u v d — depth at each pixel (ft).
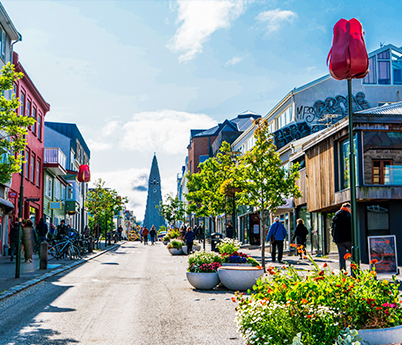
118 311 29.32
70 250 74.90
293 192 61.41
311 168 82.12
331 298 15.49
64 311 29.35
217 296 35.60
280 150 103.40
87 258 78.74
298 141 96.12
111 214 151.74
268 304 15.69
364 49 31.19
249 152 61.93
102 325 25.22
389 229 67.05
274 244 64.23
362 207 67.77
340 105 114.62
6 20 83.87
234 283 37.78
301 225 71.87
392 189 65.57
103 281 45.57
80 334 23.18
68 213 171.42
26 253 68.08
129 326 24.95
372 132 66.69
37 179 118.73
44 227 93.71
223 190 77.71
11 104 48.47
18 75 49.49
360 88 115.96
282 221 104.32
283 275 17.78
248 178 61.36
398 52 117.91
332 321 14.55
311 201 82.07
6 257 82.38
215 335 22.74
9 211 89.15
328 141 74.84
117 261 75.00
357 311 15.43
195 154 246.88
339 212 41.34
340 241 40.78
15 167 48.11
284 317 14.78
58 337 22.58
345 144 70.74
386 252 41.14
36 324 25.54
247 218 137.18
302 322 14.71
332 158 73.15
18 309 30.22
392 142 66.95
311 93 114.11
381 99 116.26
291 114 115.55
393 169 66.44
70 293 37.22
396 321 15.56
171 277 49.73
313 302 15.06
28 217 107.24
